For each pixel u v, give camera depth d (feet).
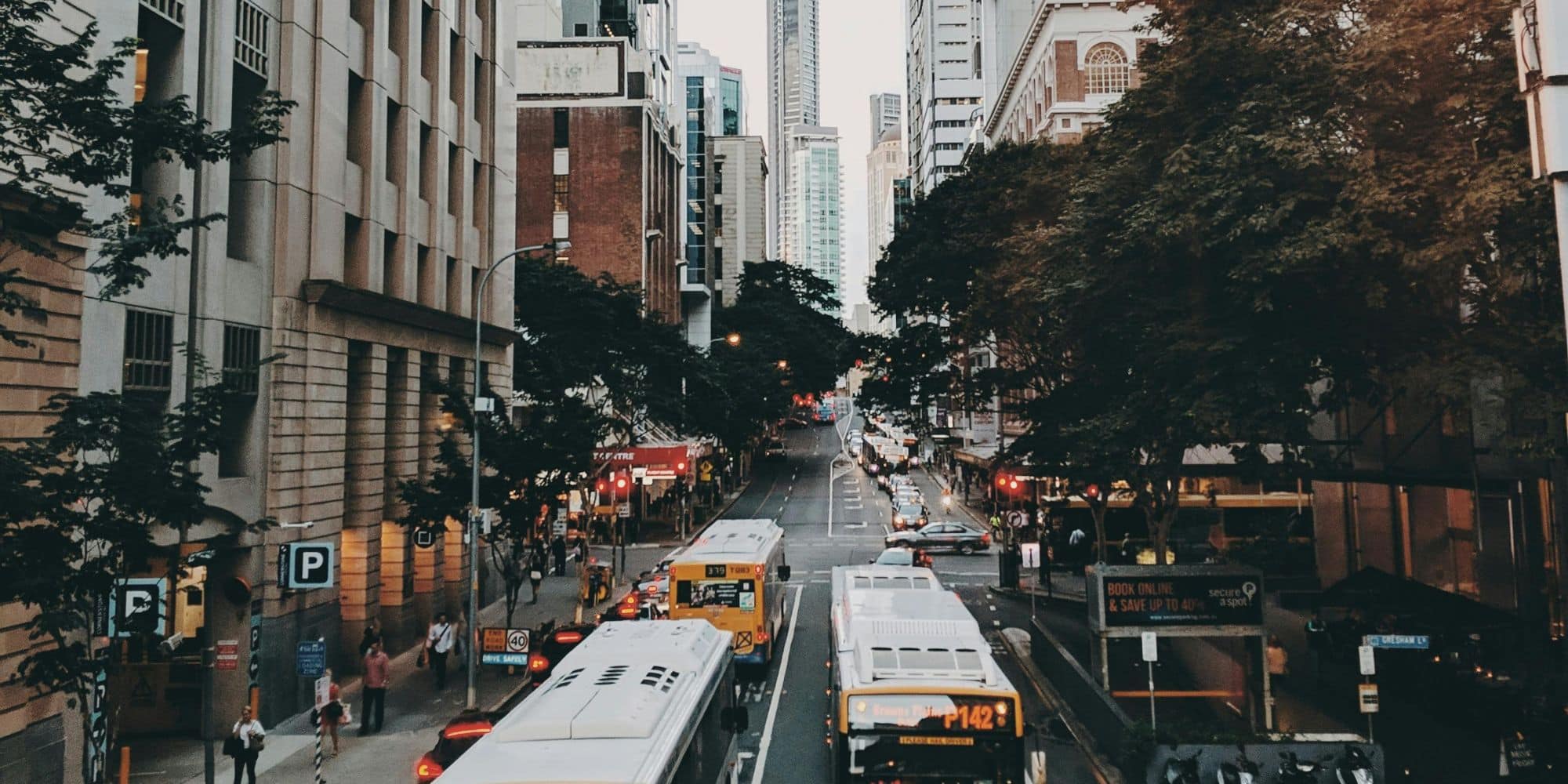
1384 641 58.70
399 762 61.57
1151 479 75.92
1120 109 69.26
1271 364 57.16
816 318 361.92
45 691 47.32
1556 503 71.05
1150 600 61.11
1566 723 54.90
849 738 42.88
